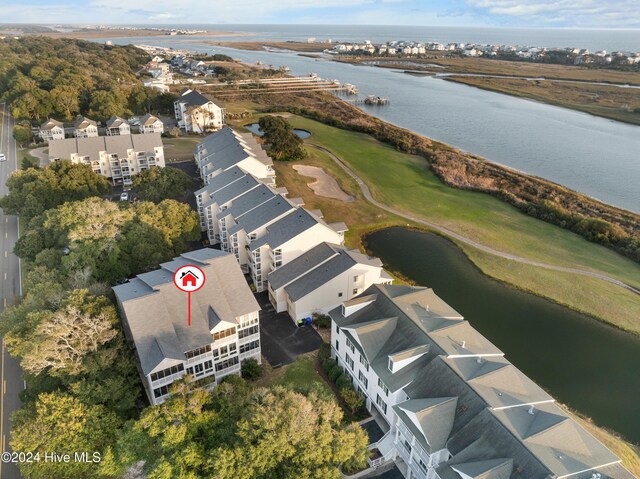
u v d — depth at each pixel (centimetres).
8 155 11744
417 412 3650
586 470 3198
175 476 3222
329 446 3434
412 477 3906
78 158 9769
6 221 8494
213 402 3903
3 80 17038
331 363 5106
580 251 8200
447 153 13112
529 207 9700
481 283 7175
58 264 5934
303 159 11962
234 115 16438
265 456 3278
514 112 19800
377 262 6175
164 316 4384
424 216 9362
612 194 11100
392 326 4728
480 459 3322
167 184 8412
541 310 6550
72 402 3784
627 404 5009
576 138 15750
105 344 4275
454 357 4228
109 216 6231
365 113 18462
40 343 3906
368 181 10900
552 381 5288
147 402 4556
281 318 6072
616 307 6581
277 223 6781
